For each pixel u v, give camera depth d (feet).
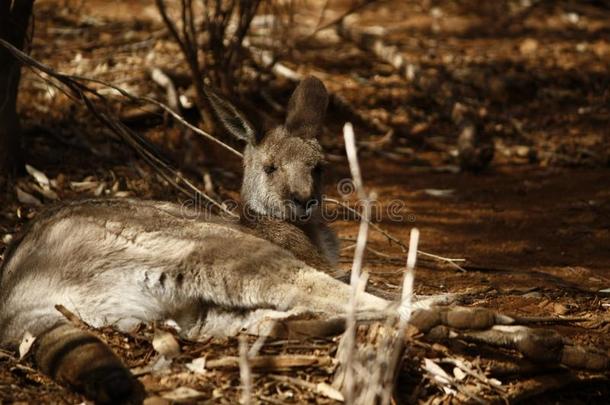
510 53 73.51
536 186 51.65
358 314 25.45
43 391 25.03
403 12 84.28
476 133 56.75
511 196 50.03
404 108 62.03
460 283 35.88
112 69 60.80
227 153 52.16
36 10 72.38
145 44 64.95
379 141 58.08
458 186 51.70
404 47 73.26
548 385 27.04
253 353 25.39
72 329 25.55
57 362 24.56
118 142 50.62
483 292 34.65
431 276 36.86
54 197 42.19
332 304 26.08
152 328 26.99
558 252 41.42
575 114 63.41
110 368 23.67
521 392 26.48
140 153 35.22
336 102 61.21
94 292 27.43
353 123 60.34
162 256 27.30
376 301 25.94
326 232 33.45
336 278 29.40
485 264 39.19
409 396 25.26
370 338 24.95
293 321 25.77
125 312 27.27
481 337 25.52
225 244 27.09
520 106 64.69
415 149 57.98
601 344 29.99
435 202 48.67
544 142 58.80
